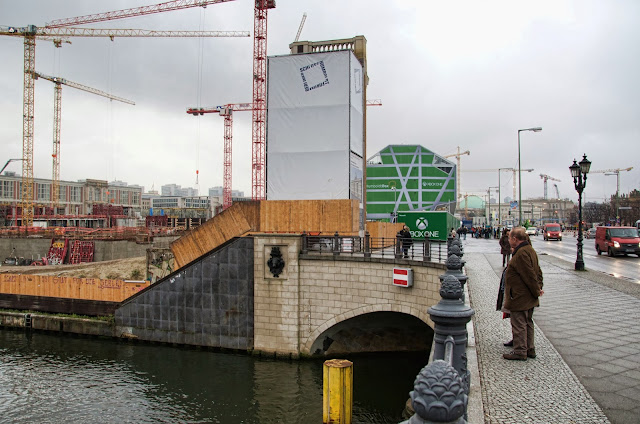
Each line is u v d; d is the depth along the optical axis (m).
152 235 63.97
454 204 88.00
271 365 25.14
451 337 6.42
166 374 24.34
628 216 111.81
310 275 25.83
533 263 9.57
